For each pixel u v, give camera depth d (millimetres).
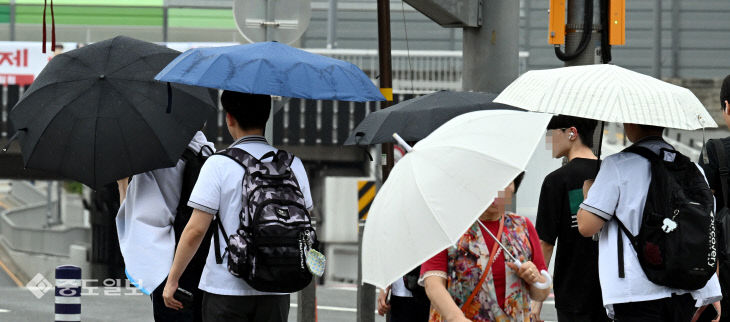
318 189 83938
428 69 69438
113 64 16266
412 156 10992
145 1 76125
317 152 75125
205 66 14195
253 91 13891
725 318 15422
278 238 13664
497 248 11469
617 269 13500
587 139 16500
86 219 138875
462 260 11430
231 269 13719
